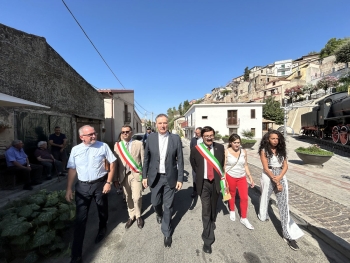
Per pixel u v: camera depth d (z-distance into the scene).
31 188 4.99
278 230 3.06
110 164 2.70
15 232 2.17
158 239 2.80
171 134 2.90
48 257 2.41
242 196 3.21
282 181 2.80
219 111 26.06
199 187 2.83
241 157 3.26
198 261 2.34
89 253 2.50
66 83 8.31
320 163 7.14
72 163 2.53
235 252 2.51
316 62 41.03
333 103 12.85
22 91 5.86
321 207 3.78
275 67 62.47
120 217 3.50
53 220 2.62
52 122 7.27
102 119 11.83
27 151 6.00
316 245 2.69
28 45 6.11
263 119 30.69
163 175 2.81
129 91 18.44
